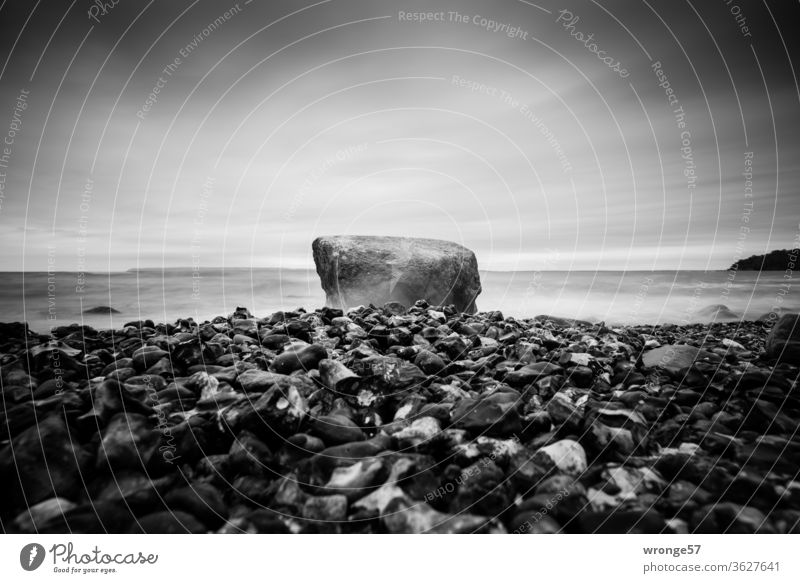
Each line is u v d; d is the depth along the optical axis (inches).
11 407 115.2
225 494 88.5
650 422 117.6
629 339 214.5
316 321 219.3
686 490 92.0
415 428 104.6
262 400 104.5
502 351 175.9
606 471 95.8
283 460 94.2
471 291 380.5
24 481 84.7
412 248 364.2
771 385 137.6
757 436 110.8
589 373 147.6
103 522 81.0
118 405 103.8
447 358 171.2
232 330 199.3
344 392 125.5
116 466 89.0
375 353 158.6
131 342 172.2
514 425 108.1
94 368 146.1
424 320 234.1
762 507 88.8
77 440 92.9
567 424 109.7
